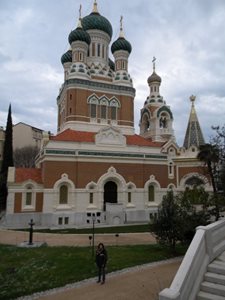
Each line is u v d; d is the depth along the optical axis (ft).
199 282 33.68
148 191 160.04
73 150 144.25
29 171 146.30
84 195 143.02
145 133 206.18
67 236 105.19
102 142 152.25
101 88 174.40
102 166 149.48
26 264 62.64
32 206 136.36
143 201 156.25
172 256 68.90
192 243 36.52
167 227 71.31
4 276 54.13
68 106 168.14
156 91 207.82
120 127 175.42
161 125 201.05
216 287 32.91
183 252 72.13
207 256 37.52
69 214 138.10
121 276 52.80
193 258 33.78
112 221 140.67
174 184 177.27
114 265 59.88
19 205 134.31
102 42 194.59
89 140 153.99
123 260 63.82
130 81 185.47
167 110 197.98
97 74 180.65
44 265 60.80
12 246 86.07
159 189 161.89
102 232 115.75
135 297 41.91
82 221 139.33
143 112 208.64
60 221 136.26
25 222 133.28
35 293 45.37
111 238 101.24
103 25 193.57
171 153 184.14
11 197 133.59
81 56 176.65
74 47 176.65
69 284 49.26
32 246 83.61
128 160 156.15
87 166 146.10
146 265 60.39
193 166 177.47
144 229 123.95
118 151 153.99
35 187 138.10
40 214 136.56
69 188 141.69
